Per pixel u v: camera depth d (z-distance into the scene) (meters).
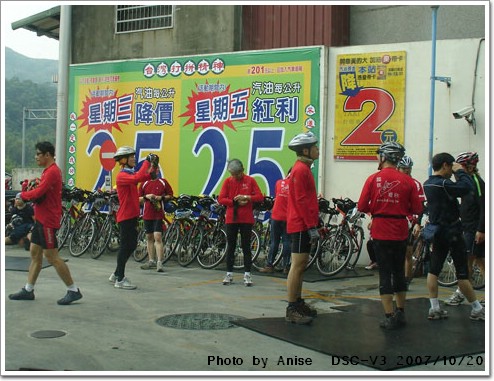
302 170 6.28
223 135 11.84
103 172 13.12
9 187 17.59
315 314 6.74
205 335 5.93
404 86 10.52
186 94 12.21
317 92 11.03
